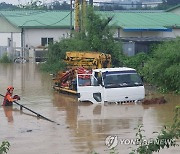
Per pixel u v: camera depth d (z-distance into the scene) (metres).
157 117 26.14
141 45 52.03
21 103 31.45
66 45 49.00
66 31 67.31
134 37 60.59
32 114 27.72
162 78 36.28
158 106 29.92
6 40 70.31
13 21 68.88
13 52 66.38
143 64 43.59
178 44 37.66
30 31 67.06
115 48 45.69
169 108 29.16
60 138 21.58
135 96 31.16
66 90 35.00
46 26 66.75
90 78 31.72
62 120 25.67
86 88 31.20
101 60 38.78
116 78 31.17
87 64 39.59
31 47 65.69
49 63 50.50
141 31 61.09
